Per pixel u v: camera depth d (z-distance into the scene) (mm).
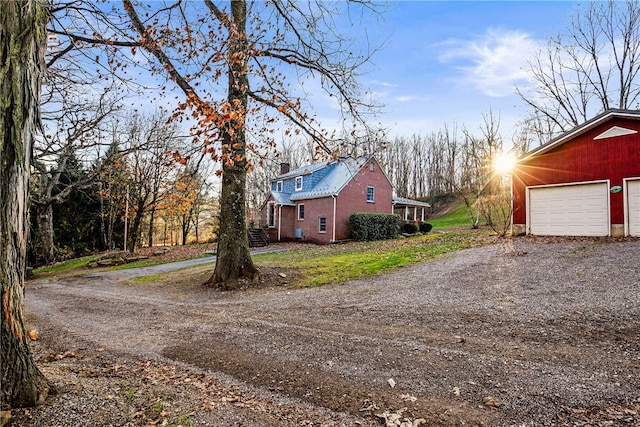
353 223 23812
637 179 12086
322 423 2850
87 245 27391
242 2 9586
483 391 3357
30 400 2725
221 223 10172
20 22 2621
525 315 5688
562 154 13836
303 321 6113
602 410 2936
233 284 9672
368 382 3639
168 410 2934
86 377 3543
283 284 9625
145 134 19922
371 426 2807
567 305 5992
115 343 5258
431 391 3400
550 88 25203
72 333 5891
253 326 5910
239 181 10141
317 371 3965
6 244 2605
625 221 12227
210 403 3141
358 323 5859
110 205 25625
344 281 9516
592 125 12945
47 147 10438
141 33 6914
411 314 6215
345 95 9148
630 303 5773
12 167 2596
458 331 5199
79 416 2680
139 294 9797
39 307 8461
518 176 15031
